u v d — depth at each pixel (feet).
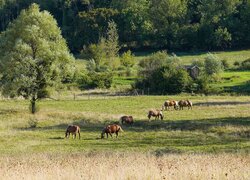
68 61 211.20
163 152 108.58
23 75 200.34
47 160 91.56
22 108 221.25
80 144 131.75
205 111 201.05
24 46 199.82
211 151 108.99
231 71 425.69
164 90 314.55
